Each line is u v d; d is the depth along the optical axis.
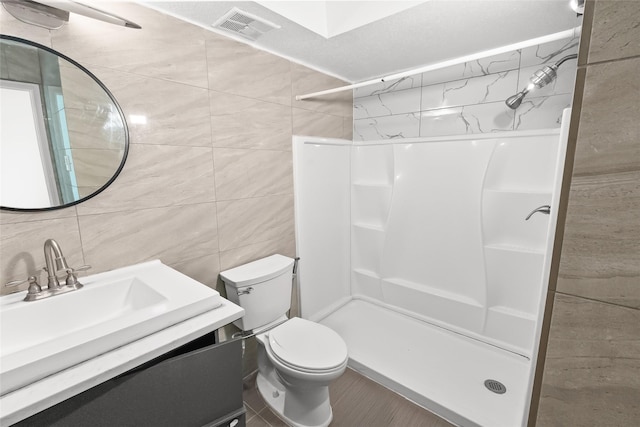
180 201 1.47
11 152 1.02
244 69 1.66
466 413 1.53
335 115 2.37
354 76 2.36
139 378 0.86
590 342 0.44
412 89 2.27
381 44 1.75
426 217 2.24
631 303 0.39
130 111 1.27
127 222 1.31
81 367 0.80
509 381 1.75
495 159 1.92
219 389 1.03
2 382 0.70
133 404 0.86
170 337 0.94
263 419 1.61
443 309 2.23
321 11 1.59
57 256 1.05
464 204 2.05
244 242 1.80
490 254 1.98
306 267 2.26
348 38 1.65
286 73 1.91
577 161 0.41
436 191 2.17
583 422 0.46
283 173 1.98
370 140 2.53
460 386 1.71
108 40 1.18
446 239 2.16
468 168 2.01
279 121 1.90
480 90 1.99
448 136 2.07
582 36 0.39
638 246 0.38
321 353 1.45
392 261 2.47
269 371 1.80
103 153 1.20
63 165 1.12
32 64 1.03
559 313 0.46
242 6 1.32
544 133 1.75
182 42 1.40
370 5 1.47
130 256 1.33
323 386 1.42
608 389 0.43
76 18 1.10
